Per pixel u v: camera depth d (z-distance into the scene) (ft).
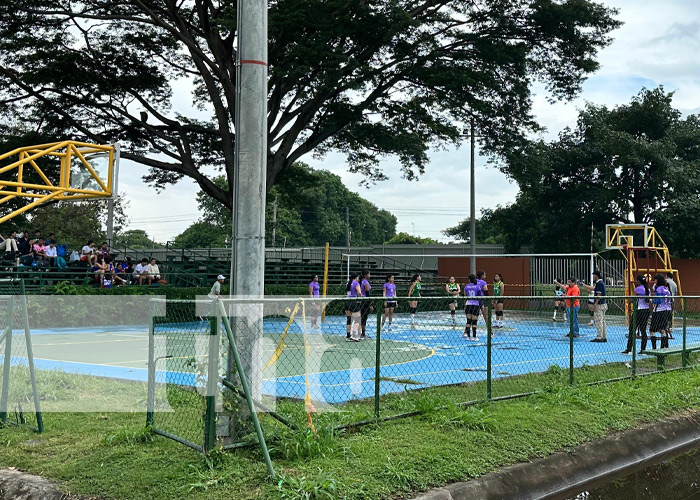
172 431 20.66
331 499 16.16
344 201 322.14
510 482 19.77
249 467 17.85
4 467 18.95
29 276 83.05
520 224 147.43
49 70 88.79
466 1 88.69
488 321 28.12
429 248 176.24
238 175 21.39
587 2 87.56
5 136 94.38
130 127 97.55
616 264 112.57
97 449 20.21
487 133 96.43
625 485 22.61
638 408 29.22
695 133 128.67
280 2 78.95
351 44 89.20
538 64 95.91
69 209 190.70
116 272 92.32
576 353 35.99
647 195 127.24
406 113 94.48
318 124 95.86
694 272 117.80
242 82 21.53
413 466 18.85
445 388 29.01
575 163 135.85
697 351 45.52
